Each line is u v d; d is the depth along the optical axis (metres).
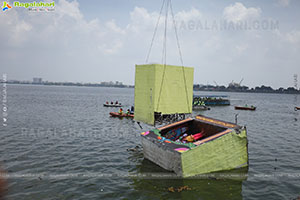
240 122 37.06
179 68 17.38
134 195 10.18
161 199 9.78
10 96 86.38
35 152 16.62
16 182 11.44
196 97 73.12
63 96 105.31
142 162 14.66
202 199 9.80
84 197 10.02
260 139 22.81
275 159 15.84
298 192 10.70
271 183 11.62
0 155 15.73
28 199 9.74
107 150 17.55
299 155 17.00
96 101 81.12
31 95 100.50
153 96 16.23
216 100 79.69
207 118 16.59
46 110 44.72
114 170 13.25
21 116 35.09
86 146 18.61
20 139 20.41
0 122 29.09
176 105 17.48
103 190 10.69
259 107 75.56
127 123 32.06
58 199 9.83
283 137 24.11
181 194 10.19
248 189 10.88
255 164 14.59
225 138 12.73
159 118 16.66
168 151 12.30
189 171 11.70
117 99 101.81
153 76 16.22
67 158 15.45
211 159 12.40
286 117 45.09
